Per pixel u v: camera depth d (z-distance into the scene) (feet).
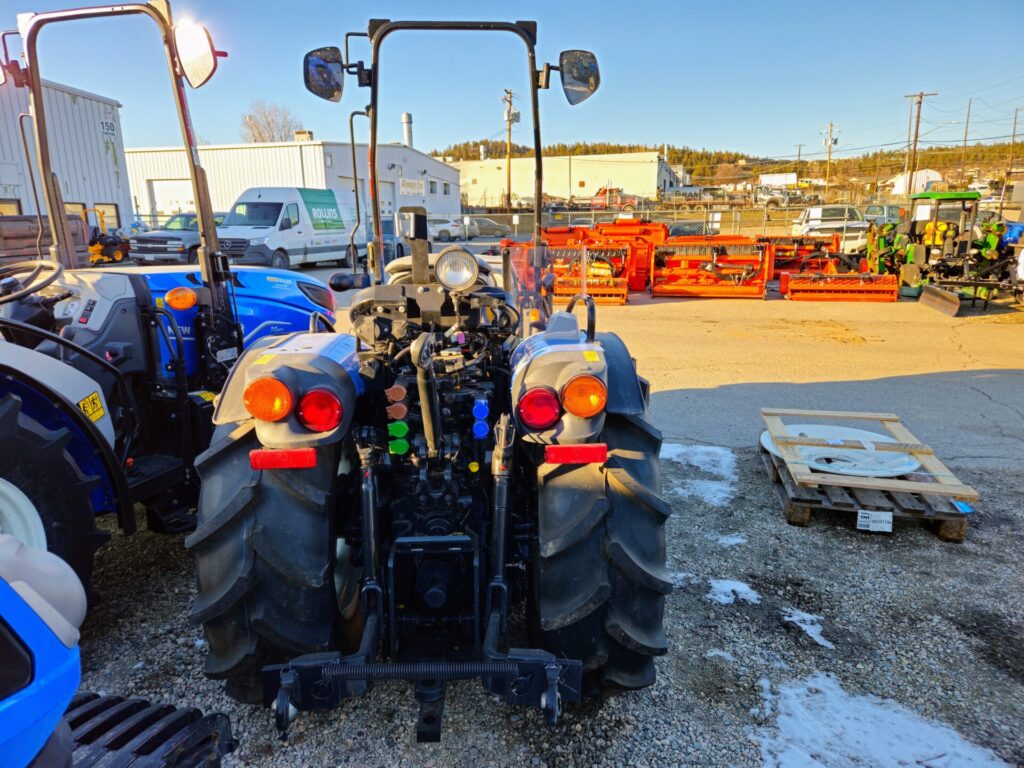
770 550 11.19
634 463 6.66
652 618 6.55
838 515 12.59
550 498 6.46
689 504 12.93
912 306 39.83
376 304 7.43
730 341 29.43
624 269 46.06
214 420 6.69
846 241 64.03
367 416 7.45
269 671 5.86
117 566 10.46
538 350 6.76
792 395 20.59
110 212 69.41
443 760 6.70
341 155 85.40
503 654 5.85
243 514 6.20
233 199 88.12
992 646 8.68
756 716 7.35
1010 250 40.57
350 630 7.41
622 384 7.03
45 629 3.67
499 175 218.38
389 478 7.16
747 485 13.85
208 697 7.58
